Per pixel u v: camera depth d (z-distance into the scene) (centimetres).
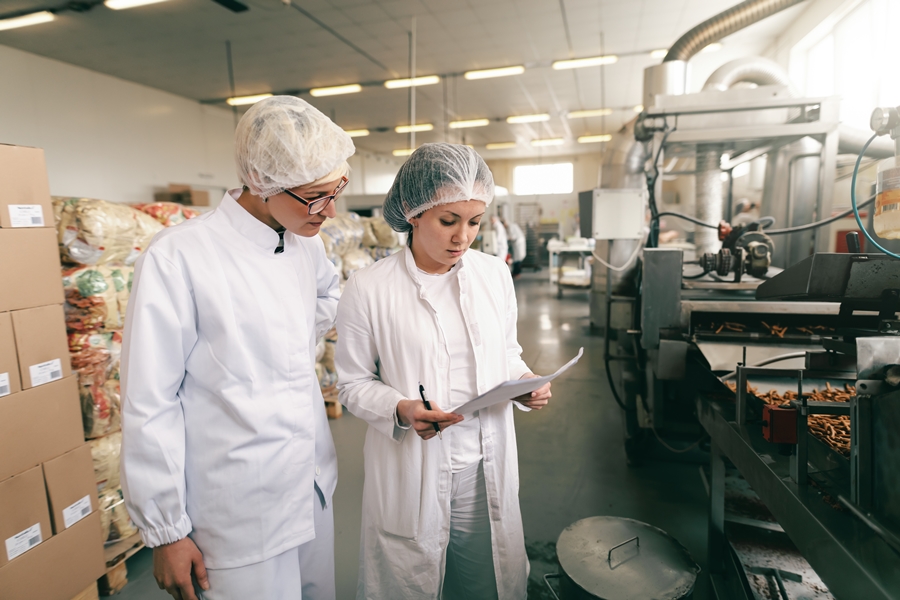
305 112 77
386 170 1477
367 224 328
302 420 86
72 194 635
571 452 235
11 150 115
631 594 105
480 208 87
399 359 92
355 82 741
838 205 402
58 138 617
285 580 87
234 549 80
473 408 82
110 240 149
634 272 289
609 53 630
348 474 216
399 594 96
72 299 142
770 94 248
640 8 501
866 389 74
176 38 559
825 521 75
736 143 250
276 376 83
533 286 831
